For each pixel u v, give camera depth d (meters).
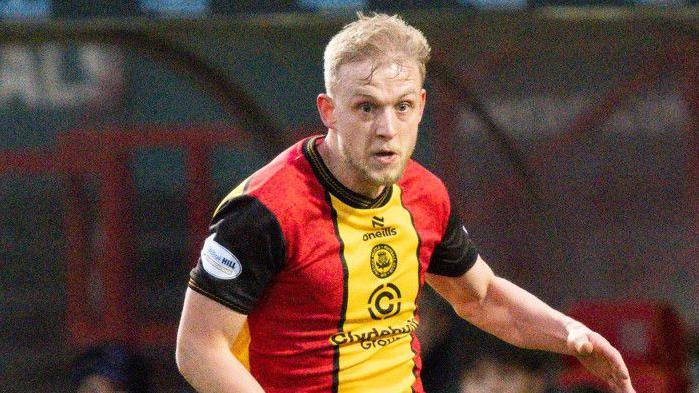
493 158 30.91
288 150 9.65
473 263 10.63
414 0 18.16
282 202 9.20
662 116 32.47
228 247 9.16
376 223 9.56
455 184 30.84
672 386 17.44
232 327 9.24
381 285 9.59
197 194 31.06
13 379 31.19
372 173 9.00
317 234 9.30
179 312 31.19
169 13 17.05
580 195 32.62
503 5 18.44
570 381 16.91
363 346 9.59
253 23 17.34
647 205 32.75
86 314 31.03
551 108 31.64
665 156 32.69
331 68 9.15
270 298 9.43
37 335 32.00
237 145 31.08
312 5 17.50
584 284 32.56
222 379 9.20
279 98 30.62
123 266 31.11
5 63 30.91
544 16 18.66
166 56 18.48
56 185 32.53
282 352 9.51
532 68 31.23
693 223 32.53
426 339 17.19
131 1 16.89
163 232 31.44
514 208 30.19
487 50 28.11
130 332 30.88
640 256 32.81
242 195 9.24
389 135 8.91
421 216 9.87
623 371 10.14
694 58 30.91
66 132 31.14
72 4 16.72
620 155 32.62
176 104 31.14
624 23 19.36
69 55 31.08
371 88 8.90
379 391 9.65
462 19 18.36
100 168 31.16
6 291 32.31
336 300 9.42
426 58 9.23
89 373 17.69
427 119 30.98
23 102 30.98
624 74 31.52
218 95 19.42
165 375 30.92
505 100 31.27
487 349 14.05
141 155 31.70
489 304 10.91
